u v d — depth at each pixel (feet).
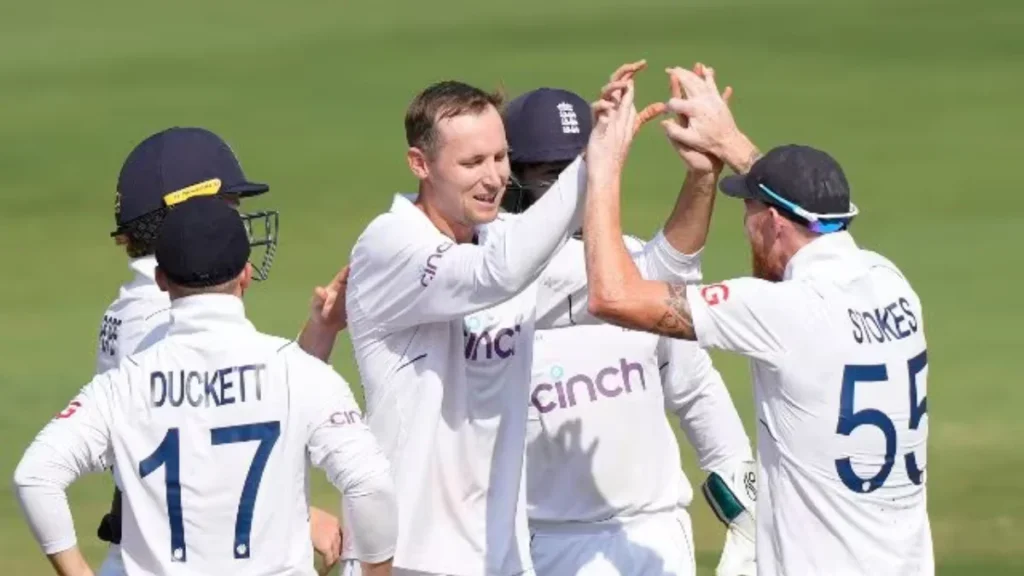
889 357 72.69
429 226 76.59
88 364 183.21
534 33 471.62
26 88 410.11
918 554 73.82
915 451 73.56
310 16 534.78
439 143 76.43
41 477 67.21
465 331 77.71
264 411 67.87
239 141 335.88
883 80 384.88
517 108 88.17
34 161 319.88
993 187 278.46
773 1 524.93
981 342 186.39
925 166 296.71
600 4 534.37
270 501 67.77
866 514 72.59
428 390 77.30
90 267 237.45
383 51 449.89
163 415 67.87
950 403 164.45
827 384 71.87
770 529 74.02
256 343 68.74
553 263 82.94
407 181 293.84
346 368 172.14
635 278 72.43
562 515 88.02
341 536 78.02
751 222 75.10
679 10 511.40
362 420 70.54
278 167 308.60
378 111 366.43
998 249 233.96
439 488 77.87
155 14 545.03
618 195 73.20
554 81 383.04
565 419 87.56
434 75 407.85
